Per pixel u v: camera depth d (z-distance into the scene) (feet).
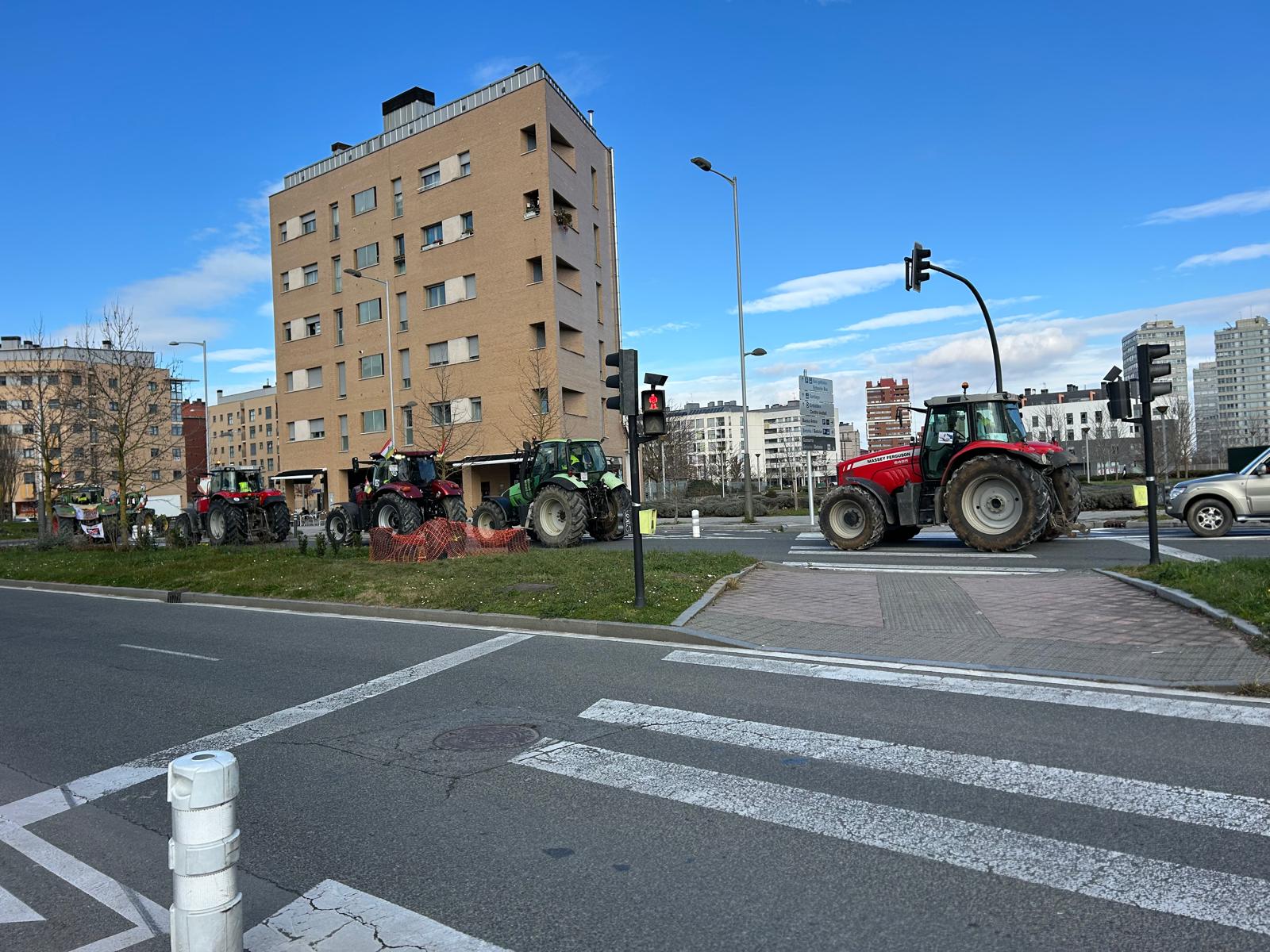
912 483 53.52
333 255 145.38
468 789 15.78
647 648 27.09
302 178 149.48
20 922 11.79
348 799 15.57
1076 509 55.77
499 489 126.31
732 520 102.83
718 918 10.87
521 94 121.60
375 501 72.95
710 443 498.28
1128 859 11.98
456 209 128.47
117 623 38.40
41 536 90.33
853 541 54.60
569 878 12.14
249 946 10.66
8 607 46.47
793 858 12.46
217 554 61.77
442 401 123.44
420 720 20.26
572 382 126.00
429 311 132.26
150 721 21.57
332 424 146.92
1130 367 116.67
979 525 49.70
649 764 16.63
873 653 24.97
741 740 17.83
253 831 14.32
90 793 16.85
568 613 31.60
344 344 144.46
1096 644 24.39
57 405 101.76
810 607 32.04
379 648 29.12
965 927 10.39
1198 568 32.12
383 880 12.37
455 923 11.05
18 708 23.38
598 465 70.33
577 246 129.29
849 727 18.37
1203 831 12.80
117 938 11.31
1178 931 10.13
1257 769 15.14
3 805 16.34
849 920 10.67
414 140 133.08
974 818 13.55
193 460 251.80
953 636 26.45
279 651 29.60
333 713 21.31
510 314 123.44
